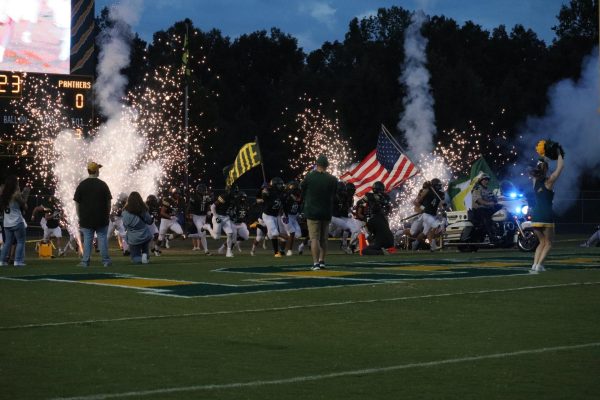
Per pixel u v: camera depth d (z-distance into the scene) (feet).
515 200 93.09
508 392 25.35
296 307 41.91
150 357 30.17
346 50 301.84
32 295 46.65
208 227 92.43
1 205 71.77
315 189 62.34
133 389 25.61
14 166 166.09
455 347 32.07
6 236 72.28
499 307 42.01
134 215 74.23
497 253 86.33
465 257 77.82
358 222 90.68
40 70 147.95
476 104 227.20
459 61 242.58
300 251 92.27
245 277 56.65
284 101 268.41
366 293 47.24
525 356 30.32
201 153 217.15
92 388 25.71
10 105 146.72
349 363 29.32
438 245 96.89
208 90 256.32
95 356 30.27
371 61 255.91
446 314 39.86
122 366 28.73
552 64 241.96
